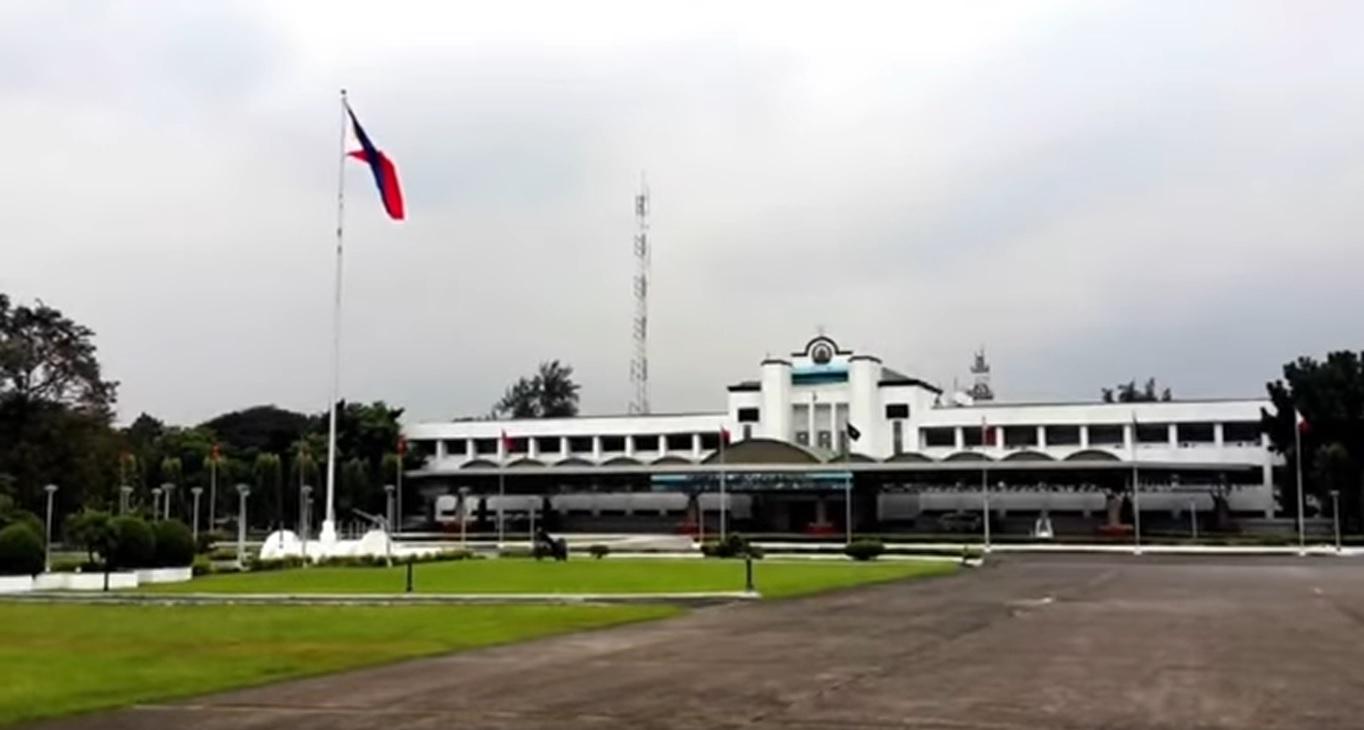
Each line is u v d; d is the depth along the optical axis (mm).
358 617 24828
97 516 40500
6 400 75000
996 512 92250
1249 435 90500
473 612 26141
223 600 30578
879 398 99000
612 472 92125
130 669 16281
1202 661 16922
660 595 31047
